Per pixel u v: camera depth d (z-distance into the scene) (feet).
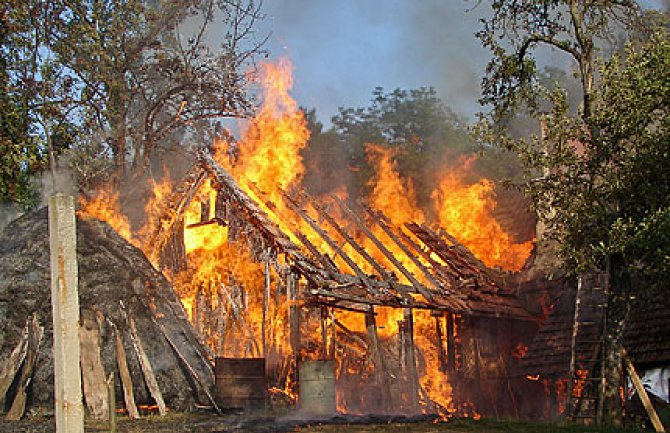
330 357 61.93
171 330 58.95
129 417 50.70
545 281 75.72
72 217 33.45
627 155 52.16
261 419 50.90
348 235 67.31
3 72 80.89
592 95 54.65
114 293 57.67
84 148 88.38
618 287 53.26
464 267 75.20
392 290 62.64
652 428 54.70
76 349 32.55
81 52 85.61
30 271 56.90
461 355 72.38
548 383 68.59
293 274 59.77
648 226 47.88
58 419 31.94
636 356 60.08
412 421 50.88
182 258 68.95
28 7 82.64
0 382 51.08
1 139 77.87
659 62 50.83
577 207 51.96
